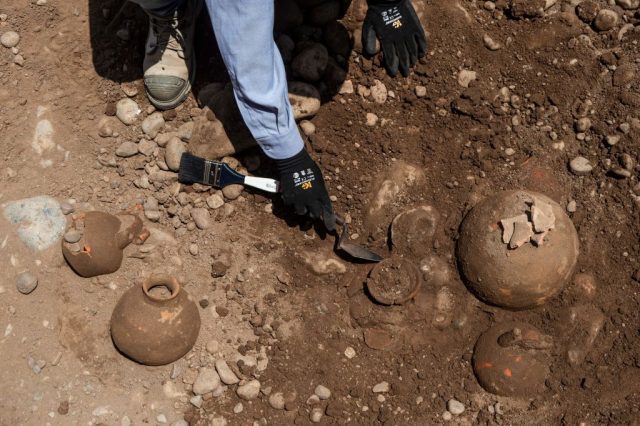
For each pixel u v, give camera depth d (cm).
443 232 269
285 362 262
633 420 243
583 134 275
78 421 253
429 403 256
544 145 276
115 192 279
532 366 249
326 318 266
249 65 218
